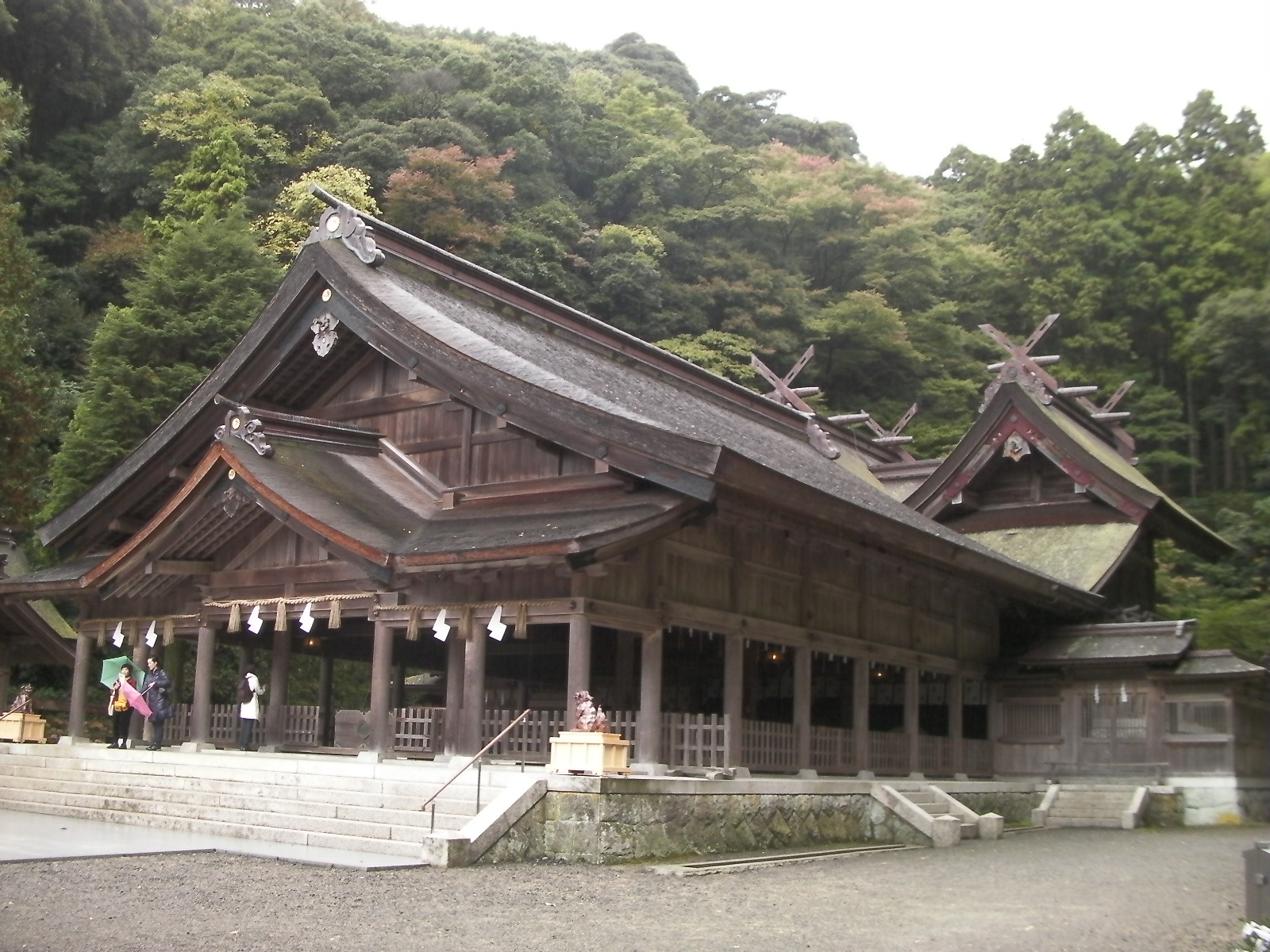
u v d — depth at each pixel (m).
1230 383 64.75
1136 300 71.12
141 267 49.28
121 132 64.56
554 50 106.31
